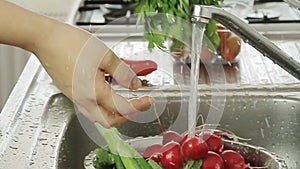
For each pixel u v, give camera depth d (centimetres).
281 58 106
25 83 146
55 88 142
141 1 137
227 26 101
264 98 139
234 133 141
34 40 96
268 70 153
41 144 117
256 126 140
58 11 239
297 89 142
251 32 102
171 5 132
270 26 178
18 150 114
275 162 122
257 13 192
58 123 127
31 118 128
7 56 245
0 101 251
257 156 125
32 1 238
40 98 137
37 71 153
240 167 117
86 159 118
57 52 96
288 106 138
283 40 170
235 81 147
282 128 139
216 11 98
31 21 95
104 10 196
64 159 118
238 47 155
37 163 110
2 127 123
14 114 129
